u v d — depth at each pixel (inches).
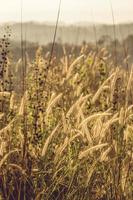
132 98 359.3
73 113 343.3
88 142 329.4
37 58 360.5
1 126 329.7
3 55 334.3
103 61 406.3
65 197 318.7
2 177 321.1
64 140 324.5
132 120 357.7
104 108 354.0
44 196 318.3
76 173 323.0
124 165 332.5
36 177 318.3
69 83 391.5
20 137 328.8
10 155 323.9
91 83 413.7
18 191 313.0
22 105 321.1
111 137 333.1
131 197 326.6
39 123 334.3
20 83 353.7
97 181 326.6
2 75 335.9
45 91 358.6
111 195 323.0
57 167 316.5
